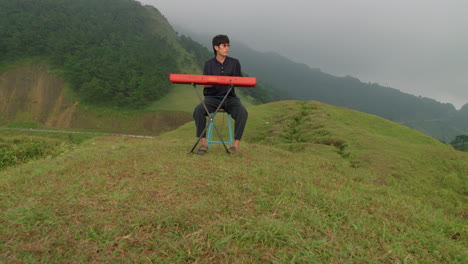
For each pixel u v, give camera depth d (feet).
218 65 12.62
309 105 63.67
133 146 18.26
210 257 4.00
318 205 6.53
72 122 229.25
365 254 4.51
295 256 4.10
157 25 550.36
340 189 8.70
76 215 5.18
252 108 69.97
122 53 382.83
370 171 18.57
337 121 47.80
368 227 5.57
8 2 411.75
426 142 38.58
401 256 4.57
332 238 4.86
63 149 30.48
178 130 57.62
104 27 451.12
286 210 5.88
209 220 5.09
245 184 7.43
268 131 47.98
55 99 254.88
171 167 9.00
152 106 279.69
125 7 559.38
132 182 7.38
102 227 4.74
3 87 249.55
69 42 357.20
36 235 4.49
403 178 17.63
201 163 9.77
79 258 3.88
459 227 6.64
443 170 19.74
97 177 7.91
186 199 6.11
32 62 298.76
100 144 29.68
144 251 4.09
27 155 34.65
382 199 8.36
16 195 6.54
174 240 4.41
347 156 24.73
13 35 322.14
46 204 5.76
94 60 330.75
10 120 212.84
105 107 258.78
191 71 431.02
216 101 12.32
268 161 12.00
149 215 5.14
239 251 4.19
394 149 25.41
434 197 14.66
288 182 8.30
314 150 28.02
